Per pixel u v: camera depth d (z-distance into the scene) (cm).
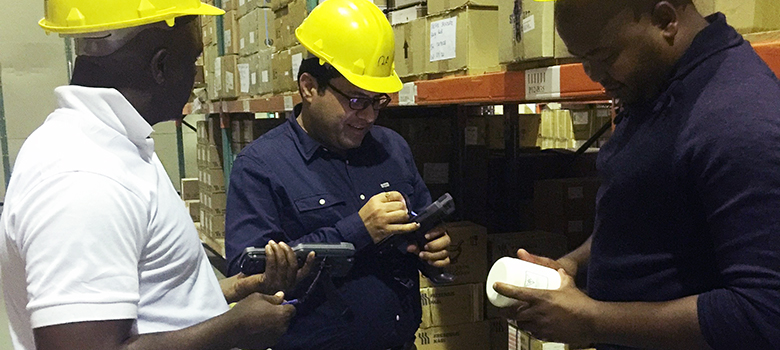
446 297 225
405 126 263
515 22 142
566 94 124
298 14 277
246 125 392
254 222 150
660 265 89
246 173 154
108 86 91
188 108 525
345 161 161
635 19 83
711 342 76
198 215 571
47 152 81
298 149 158
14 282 87
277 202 153
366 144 166
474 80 159
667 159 84
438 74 185
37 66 492
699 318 77
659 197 86
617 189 93
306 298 146
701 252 84
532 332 97
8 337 291
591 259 106
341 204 156
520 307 98
